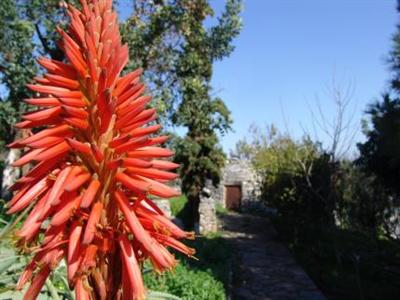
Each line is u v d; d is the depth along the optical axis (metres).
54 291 2.10
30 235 1.40
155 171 1.54
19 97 10.42
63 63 1.60
